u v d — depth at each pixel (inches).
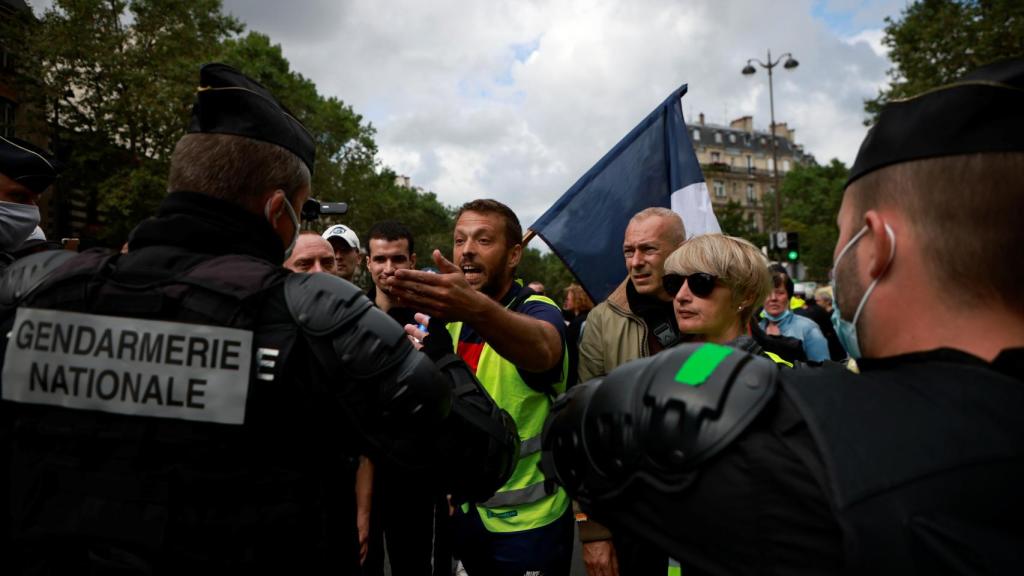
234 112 43.9
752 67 1035.3
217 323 37.9
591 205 126.3
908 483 20.9
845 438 22.5
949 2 741.9
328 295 39.1
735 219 1359.5
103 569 35.6
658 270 88.3
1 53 770.8
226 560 36.0
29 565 37.4
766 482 23.4
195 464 36.6
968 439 21.5
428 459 40.9
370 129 1245.1
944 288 25.1
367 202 1235.2
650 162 129.2
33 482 37.8
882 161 26.8
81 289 39.9
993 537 19.6
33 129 781.3
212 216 42.4
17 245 88.2
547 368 68.5
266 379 37.5
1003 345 24.2
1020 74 24.3
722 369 25.8
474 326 58.7
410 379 38.7
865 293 28.0
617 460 26.8
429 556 98.3
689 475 24.5
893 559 20.0
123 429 37.3
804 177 2127.2
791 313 184.9
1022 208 23.7
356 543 44.3
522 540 77.1
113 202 741.3
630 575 64.0
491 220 87.3
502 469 47.4
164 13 789.2
